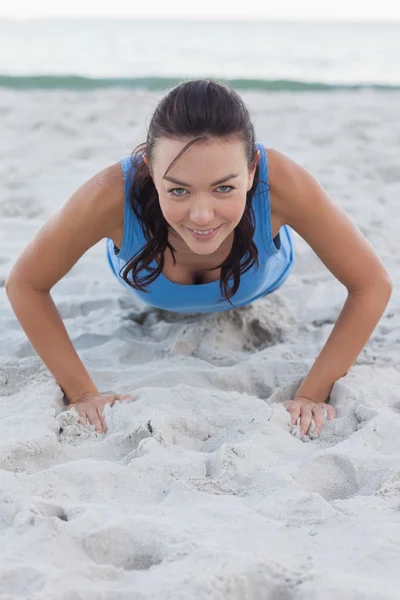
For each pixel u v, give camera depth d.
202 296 2.73
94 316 3.31
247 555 1.66
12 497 1.89
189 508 1.90
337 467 2.12
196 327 3.07
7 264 3.84
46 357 2.57
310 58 17.62
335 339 2.59
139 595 1.55
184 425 2.34
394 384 2.66
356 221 4.44
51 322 2.56
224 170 1.96
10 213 4.66
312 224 2.45
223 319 3.10
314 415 2.45
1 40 22.86
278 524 1.81
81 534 1.75
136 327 3.20
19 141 6.42
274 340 3.12
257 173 2.35
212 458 2.15
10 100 8.08
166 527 1.76
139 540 1.74
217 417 2.40
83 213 2.38
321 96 9.08
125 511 1.87
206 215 2.00
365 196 5.00
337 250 2.49
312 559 1.67
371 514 1.86
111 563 1.72
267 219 2.43
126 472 2.05
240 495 2.00
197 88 1.97
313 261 3.85
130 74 12.93
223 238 2.11
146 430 2.27
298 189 2.39
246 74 13.57
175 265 2.59
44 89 9.38
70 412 2.41
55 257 2.46
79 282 3.63
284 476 2.02
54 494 1.97
